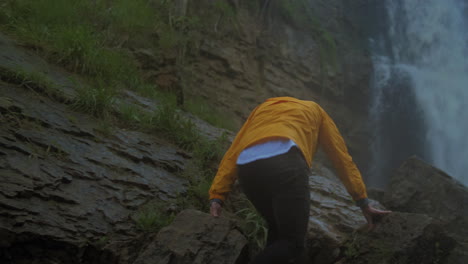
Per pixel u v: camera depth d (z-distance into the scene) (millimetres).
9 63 3676
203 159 3803
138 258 2248
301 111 2178
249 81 9922
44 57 4336
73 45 4539
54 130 3127
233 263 2312
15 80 3469
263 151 2018
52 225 2355
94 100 3672
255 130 2123
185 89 8211
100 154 3133
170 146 3816
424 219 2471
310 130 2141
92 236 2441
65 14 5473
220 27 9906
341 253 2705
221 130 5035
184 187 3281
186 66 8695
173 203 3025
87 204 2623
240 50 10125
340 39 13672
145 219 2693
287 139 2020
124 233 2590
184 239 2338
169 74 6039
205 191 3299
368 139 12922
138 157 3312
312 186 3732
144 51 5953
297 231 1923
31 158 2709
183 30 8367
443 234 2490
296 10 12289
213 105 8742
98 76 4520
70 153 2959
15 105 3090
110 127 3604
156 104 4691
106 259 2412
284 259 1886
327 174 5582
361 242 2574
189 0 9398
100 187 2816
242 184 2131
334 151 2242
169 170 3441
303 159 2027
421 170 5227
